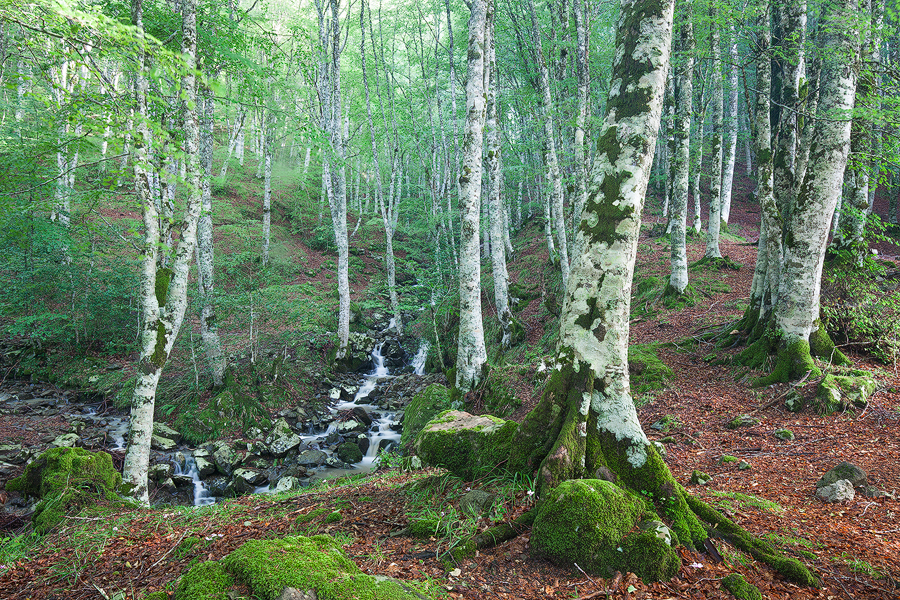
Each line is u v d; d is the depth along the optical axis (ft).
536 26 53.16
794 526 13.85
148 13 34.37
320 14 66.49
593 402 14.23
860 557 11.96
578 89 46.47
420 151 87.35
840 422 23.66
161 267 29.66
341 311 59.57
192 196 28.89
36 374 47.09
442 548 12.79
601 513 11.66
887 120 26.55
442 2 81.35
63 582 15.70
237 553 9.16
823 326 29.99
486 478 15.26
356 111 99.19
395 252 99.60
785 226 31.78
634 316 46.44
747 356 31.48
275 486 34.91
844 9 25.94
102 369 48.37
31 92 21.18
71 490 24.13
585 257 14.70
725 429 25.14
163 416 42.42
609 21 63.41
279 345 53.67
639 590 10.77
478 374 37.55
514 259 79.61
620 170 14.39
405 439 37.40
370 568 11.97
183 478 34.58
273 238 89.15
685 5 37.04
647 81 14.30
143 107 24.59
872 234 34.94
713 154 54.19
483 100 35.06
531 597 10.69
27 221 33.45
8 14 16.75
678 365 34.45
